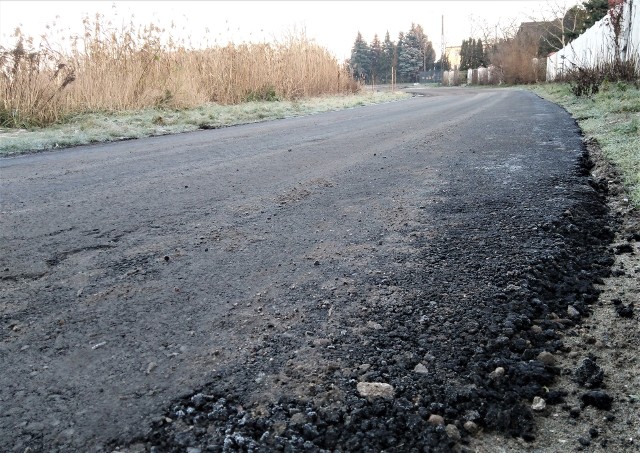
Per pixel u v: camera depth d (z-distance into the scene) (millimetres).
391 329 1734
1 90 8320
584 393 1412
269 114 11078
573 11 30375
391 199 3430
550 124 7258
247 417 1300
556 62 25266
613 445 1228
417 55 72188
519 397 1400
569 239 2570
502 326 1730
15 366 1538
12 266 2348
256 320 1812
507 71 35688
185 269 2293
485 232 2684
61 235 2791
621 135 5156
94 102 9609
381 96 20297
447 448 1212
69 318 1845
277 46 16172
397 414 1311
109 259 2426
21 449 1192
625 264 2273
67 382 1456
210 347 1635
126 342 1673
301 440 1218
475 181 3850
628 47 12047
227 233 2797
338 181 4031
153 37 11617
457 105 13812
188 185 4000
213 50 13719
